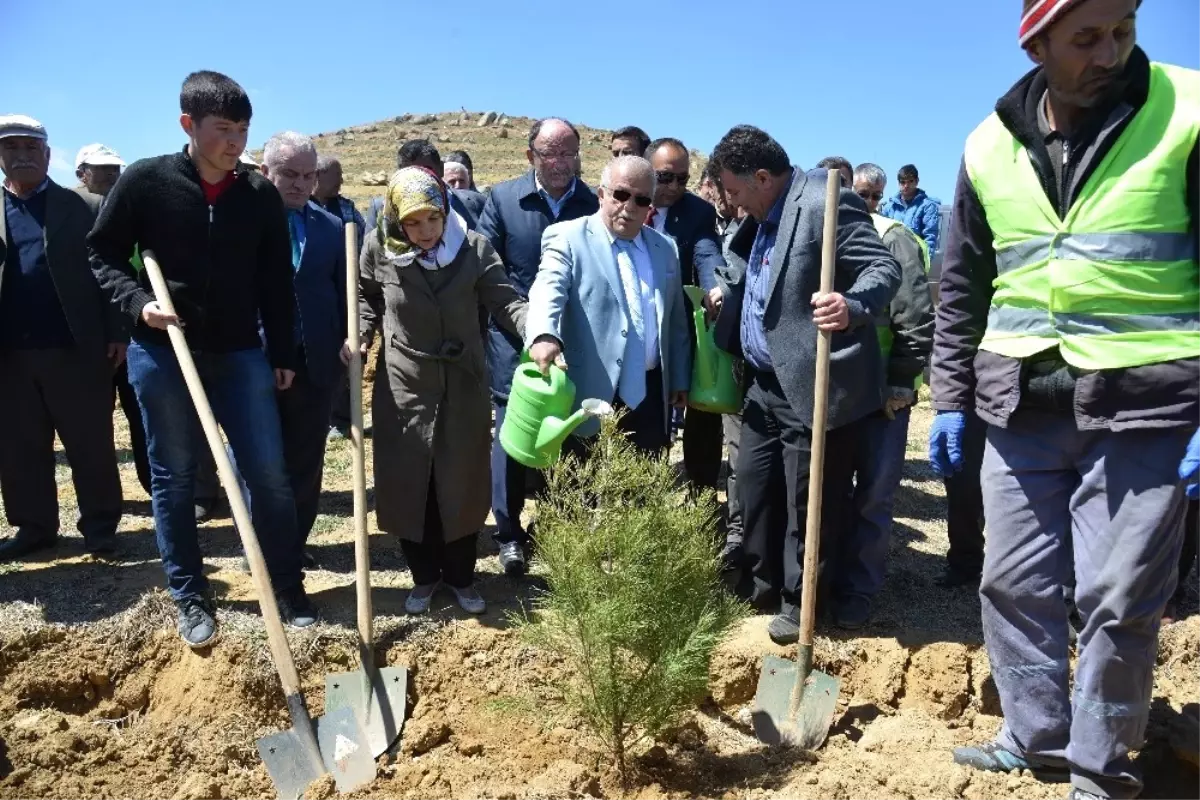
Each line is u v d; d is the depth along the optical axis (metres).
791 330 4.14
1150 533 2.93
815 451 3.83
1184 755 3.53
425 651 4.27
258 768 3.87
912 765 3.53
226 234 4.07
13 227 5.11
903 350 4.55
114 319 5.30
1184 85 2.89
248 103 3.88
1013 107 3.06
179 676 4.18
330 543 5.66
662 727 3.61
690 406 4.97
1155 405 2.90
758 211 4.31
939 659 4.21
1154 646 3.09
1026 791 3.30
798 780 3.48
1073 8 2.72
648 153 5.44
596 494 3.49
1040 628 3.29
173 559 4.22
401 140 51.16
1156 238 2.89
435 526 4.54
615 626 3.28
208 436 3.70
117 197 3.98
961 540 4.92
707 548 3.55
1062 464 3.17
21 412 5.11
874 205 6.96
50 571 4.95
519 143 50.94
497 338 5.20
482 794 3.39
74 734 3.76
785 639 4.34
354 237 4.25
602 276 4.45
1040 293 3.07
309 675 4.14
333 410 8.34
